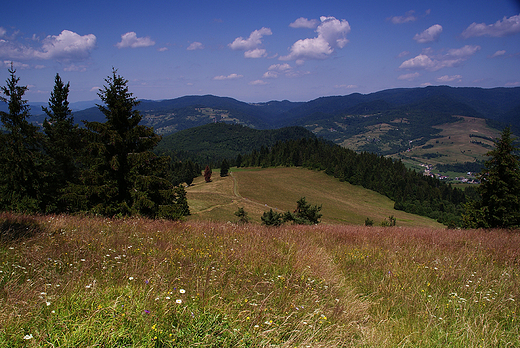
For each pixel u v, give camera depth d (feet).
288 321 10.62
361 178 449.06
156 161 48.83
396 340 10.32
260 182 406.00
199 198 272.92
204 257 16.57
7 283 11.28
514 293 14.34
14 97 68.59
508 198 64.28
